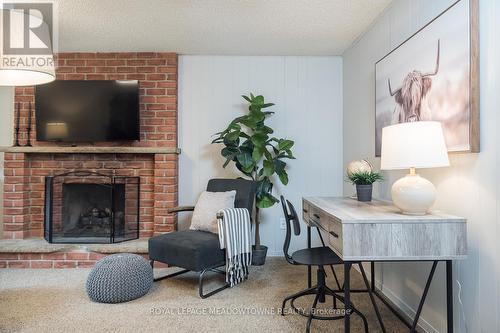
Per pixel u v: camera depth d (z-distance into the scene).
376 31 2.70
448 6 1.73
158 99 3.49
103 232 3.41
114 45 3.27
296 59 3.64
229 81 3.63
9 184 3.31
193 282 2.73
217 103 3.62
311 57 3.64
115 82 3.36
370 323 2.03
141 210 3.49
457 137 1.61
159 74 3.48
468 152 1.54
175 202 3.47
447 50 1.69
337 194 3.64
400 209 1.69
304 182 3.65
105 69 3.47
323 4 2.42
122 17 2.63
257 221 3.30
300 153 3.66
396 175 2.32
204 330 1.93
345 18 2.65
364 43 2.98
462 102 1.57
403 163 1.58
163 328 1.95
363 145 2.99
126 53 3.48
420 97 1.94
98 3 2.38
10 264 3.10
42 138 3.36
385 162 1.68
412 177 1.66
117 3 2.39
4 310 2.19
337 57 3.65
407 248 1.50
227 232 2.54
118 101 3.36
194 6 2.45
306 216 2.51
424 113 1.90
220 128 3.63
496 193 1.41
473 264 1.54
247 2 2.39
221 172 3.62
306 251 2.18
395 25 2.35
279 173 3.30
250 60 3.63
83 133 3.36
